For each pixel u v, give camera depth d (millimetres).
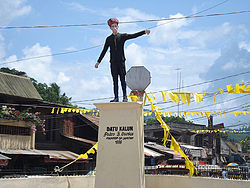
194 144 39719
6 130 19625
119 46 8656
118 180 7508
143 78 8562
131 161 7527
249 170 20625
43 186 8625
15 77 22891
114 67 8641
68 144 24344
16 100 21562
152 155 26391
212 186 8727
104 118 7875
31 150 20641
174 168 19328
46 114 23578
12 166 19375
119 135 7711
